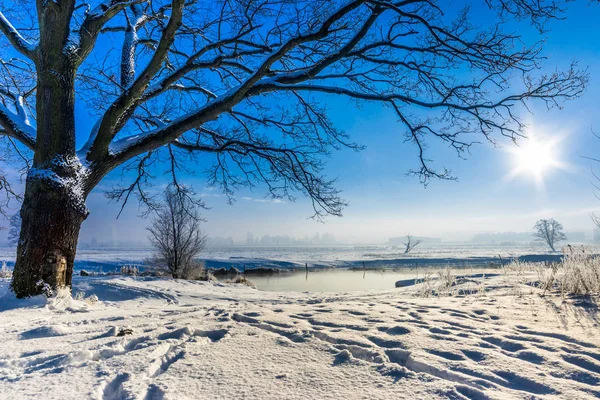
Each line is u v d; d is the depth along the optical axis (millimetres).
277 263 49406
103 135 7828
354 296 8406
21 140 8008
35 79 10016
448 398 1876
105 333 3441
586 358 2389
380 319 3979
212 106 7895
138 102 8367
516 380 2109
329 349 2811
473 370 2234
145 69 7605
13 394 2002
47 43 7414
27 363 2662
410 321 3824
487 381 2055
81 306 6594
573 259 7430
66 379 2211
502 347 2807
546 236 90750
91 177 7855
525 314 4160
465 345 2789
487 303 5109
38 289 6746
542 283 6695
